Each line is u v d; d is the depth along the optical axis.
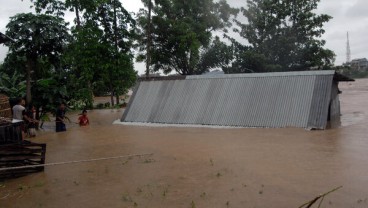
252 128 14.40
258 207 5.97
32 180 8.36
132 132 14.93
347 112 20.08
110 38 32.03
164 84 18.47
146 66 35.03
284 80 15.65
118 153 10.84
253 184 7.15
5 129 9.78
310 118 13.93
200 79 17.72
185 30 35.50
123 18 32.06
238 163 8.84
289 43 32.12
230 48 37.59
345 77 16.02
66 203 6.74
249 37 34.97
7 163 8.55
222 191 6.84
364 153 9.31
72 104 25.50
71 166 9.47
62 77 20.86
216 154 9.95
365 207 5.75
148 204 6.38
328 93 14.37
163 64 38.31
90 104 30.98
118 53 31.16
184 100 17.23
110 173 8.59
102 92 48.94
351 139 11.25
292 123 14.10
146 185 7.48
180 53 36.66
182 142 12.02
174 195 6.77
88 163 9.71
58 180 8.24
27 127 15.34
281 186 6.95
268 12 33.81
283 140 11.59
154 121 17.11
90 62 29.44
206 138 12.59
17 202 6.98
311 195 6.39
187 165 8.91
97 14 31.27
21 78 25.50
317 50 32.25
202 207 6.10
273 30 33.25
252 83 16.25
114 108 31.47
